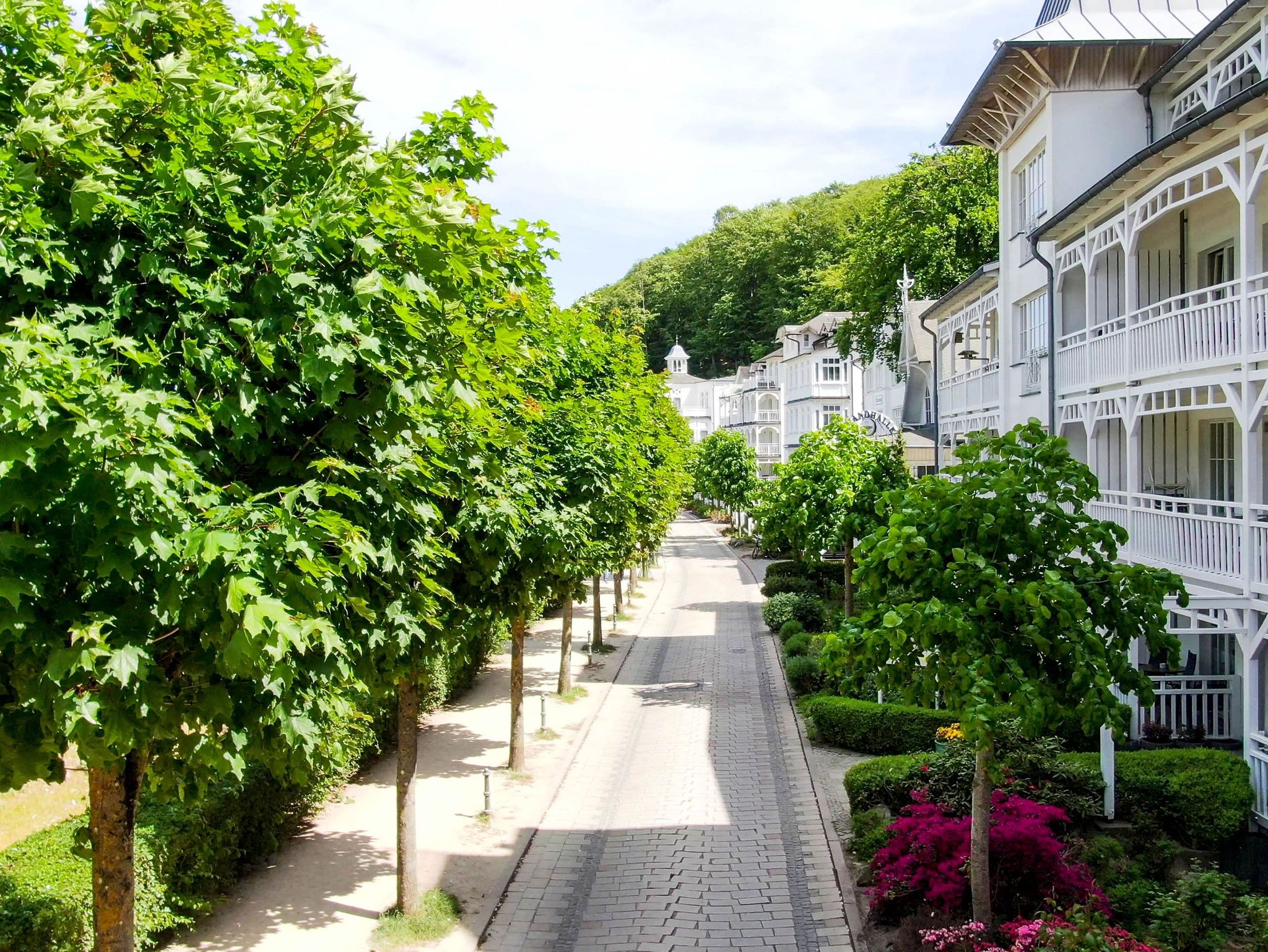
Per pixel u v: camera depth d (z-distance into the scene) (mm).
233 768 5914
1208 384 13211
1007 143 22203
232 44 6785
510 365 8594
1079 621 7867
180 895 9242
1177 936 8828
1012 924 8234
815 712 16562
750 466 57094
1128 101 19016
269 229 5711
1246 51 15625
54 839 8969
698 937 9578
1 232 4852
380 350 6156
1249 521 12406
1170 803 11867
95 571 4977
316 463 5812
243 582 4633
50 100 5191
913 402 35625
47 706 4785
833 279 59625
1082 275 19125
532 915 10180
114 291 5516
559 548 12031
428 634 9086
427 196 6516
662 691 20828
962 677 7723
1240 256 13359
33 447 4281
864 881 10477
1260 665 12836
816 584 32812
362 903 10266
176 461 4594
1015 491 8375
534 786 14445
